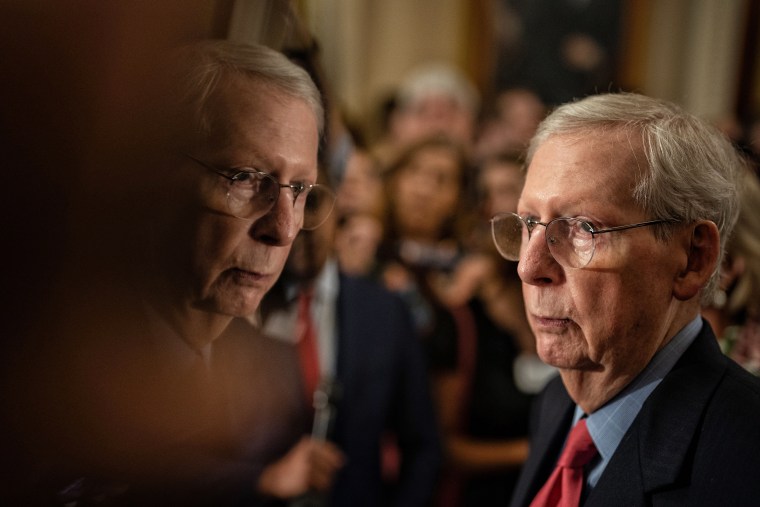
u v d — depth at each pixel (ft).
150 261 1.99
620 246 2.38
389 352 5.51
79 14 1.39
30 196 1.41
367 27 12.59
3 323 1.44
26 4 1.35
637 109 2.51
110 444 1.71
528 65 13.26
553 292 2.49
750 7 13.26
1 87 1.35
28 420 1.61
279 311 3.48
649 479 2.38
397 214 7.09
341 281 5.58
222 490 2.61
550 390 3.25
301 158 2.36
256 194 2.28
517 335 6.37
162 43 1.50
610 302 2.41
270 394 3.97
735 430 2.32
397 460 5.91
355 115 11.32
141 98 1.55
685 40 13.47
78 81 1.41
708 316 3.67
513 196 7.00
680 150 2.43
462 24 13.07
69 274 1.53
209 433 2.44
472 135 11.60
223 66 2.27
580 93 13.38
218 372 2.66
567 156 2.44
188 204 2.17
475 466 6.05
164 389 1.81
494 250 6.51
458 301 6.40
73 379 1.58
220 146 2.23
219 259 2.27
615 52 13.42
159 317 2.09
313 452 4.61
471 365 6.20
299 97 2.39
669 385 2.52
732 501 2.20
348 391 5.23
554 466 3.00
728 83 13.41
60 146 1.42
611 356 2.50
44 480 1.79
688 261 2.50
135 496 1.86
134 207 1.75
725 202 2.54
